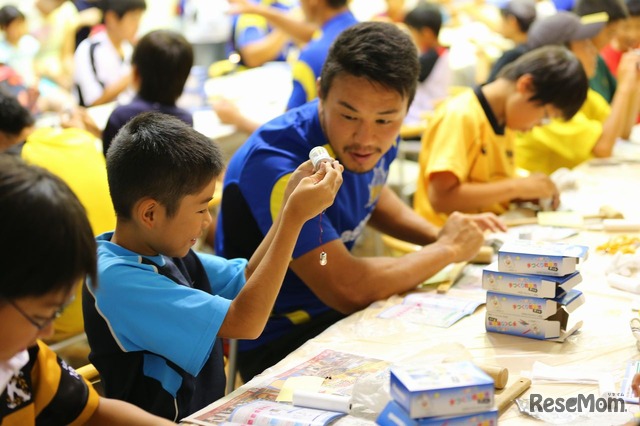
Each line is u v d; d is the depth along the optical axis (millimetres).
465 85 5125
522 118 2568
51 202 954
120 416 1247
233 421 1257
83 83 4582
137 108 2842
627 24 3773
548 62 2482
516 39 4352
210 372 1560
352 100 1759
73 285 992
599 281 1853
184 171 1355
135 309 1388
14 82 4273
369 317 1703
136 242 1438
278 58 5469
